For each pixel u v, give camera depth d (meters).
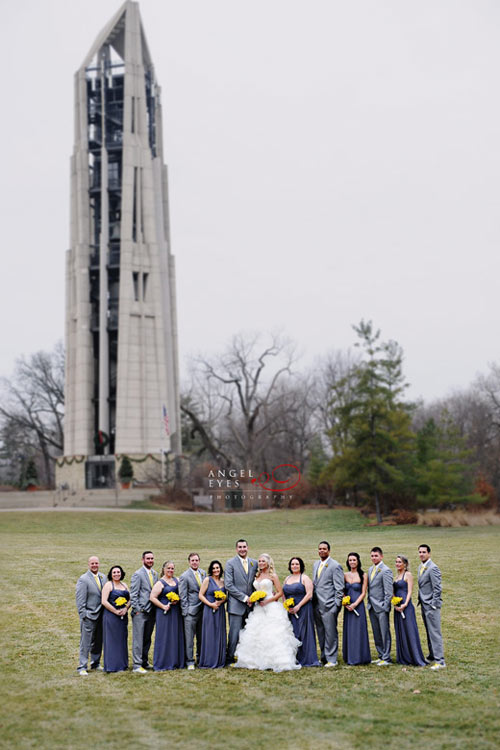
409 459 59.72
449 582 23.47
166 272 75.25
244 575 15.27
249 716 11.95
